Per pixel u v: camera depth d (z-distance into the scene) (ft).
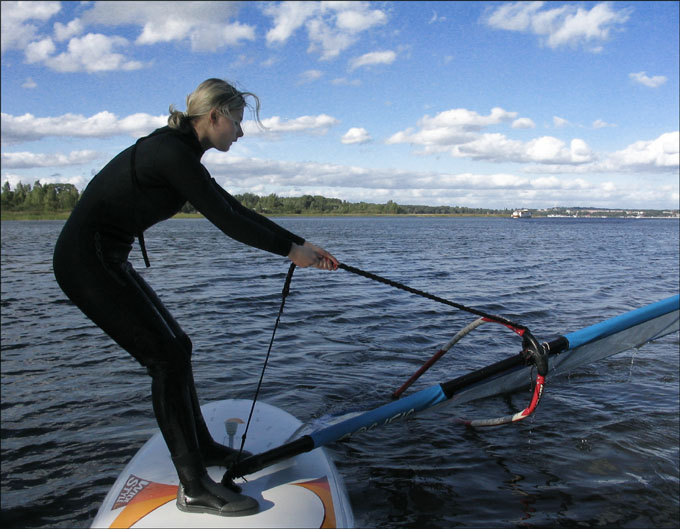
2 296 34.04
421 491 10.42
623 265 55.42
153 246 85.87
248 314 27.17
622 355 19.12
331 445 12.30
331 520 7.28
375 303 30.04
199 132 6.81
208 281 40.01
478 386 12.87
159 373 6.77
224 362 18.63
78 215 6.48
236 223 6.55
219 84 6.66
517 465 11.43
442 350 14.16
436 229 195.21
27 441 12.61
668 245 98.12
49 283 40.88
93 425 13.51
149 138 6.47
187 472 6.79
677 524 9.43
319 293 33.76
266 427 9.24
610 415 13.91
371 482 10.73
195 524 6.70
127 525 6.77
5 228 193.47
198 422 7.84
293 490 7.57
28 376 17.31
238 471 7.38
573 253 73.20
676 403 14.75
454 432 13.01
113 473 11.21
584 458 11.71
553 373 13.33
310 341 21.54
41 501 10.20
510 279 42.04
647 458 11.69
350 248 81.35
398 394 15.11
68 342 21.77
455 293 34.22
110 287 6.47
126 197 6.44
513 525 9.39
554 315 27.14
